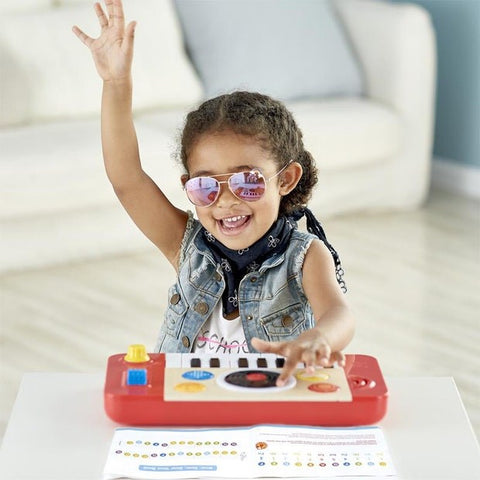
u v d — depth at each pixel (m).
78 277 4.39
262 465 1.56
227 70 5.10
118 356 1.78
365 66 5.34
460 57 5.59
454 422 1.71
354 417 1.67
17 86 4.63
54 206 4.33
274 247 2.03
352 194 5.17
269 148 1.95
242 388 1.68
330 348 1.70
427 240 4.95
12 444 1.63
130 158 2.09
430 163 5.77
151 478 1.53
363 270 4.55
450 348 3.82
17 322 3.96
